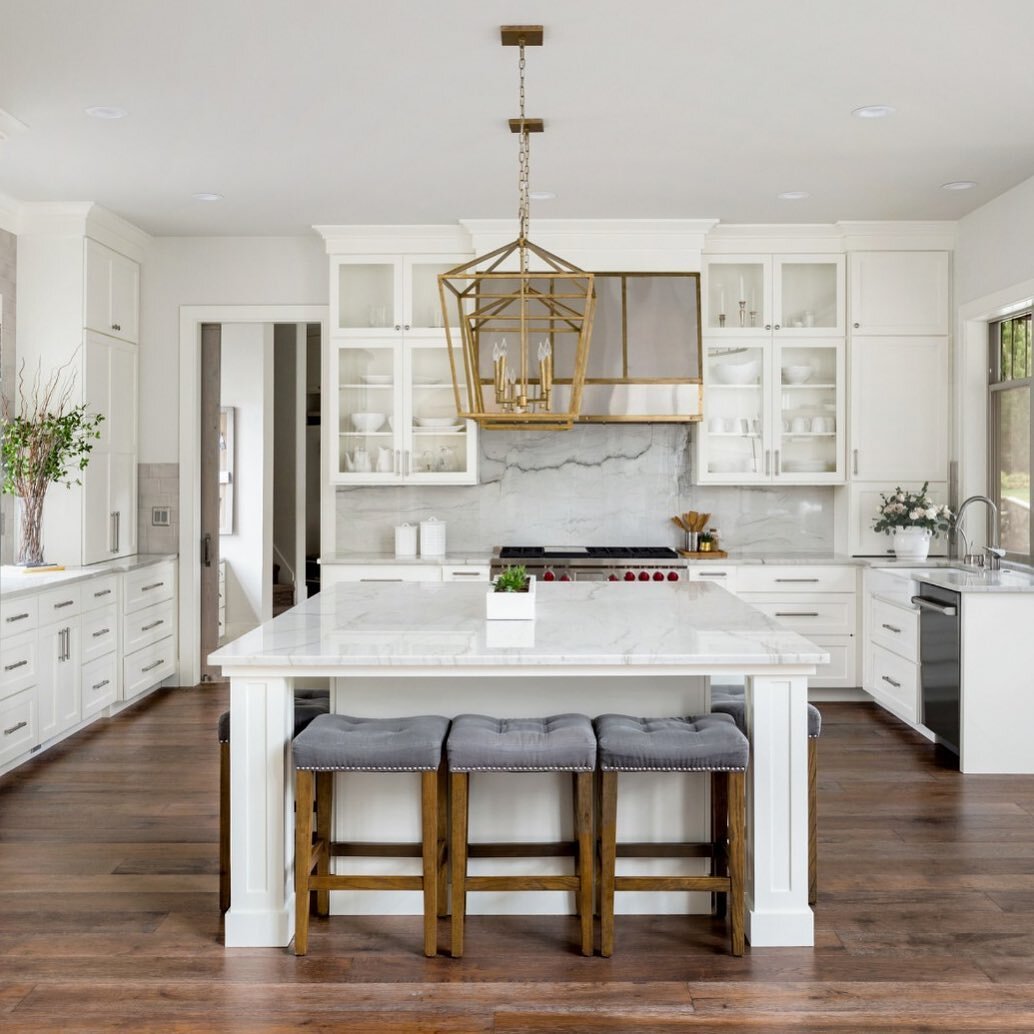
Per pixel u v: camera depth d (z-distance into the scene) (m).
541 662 2.99
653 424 6.88
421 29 3.59
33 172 5.23
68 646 5.37
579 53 3.79
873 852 3.85
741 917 3.02
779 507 6.89
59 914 3.32
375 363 6.51
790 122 4.52
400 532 6.55
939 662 5.14
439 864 3.27
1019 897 3.44
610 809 3.01
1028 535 5.79
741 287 6.55
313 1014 2.71
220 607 8.28
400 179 5.39
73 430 5.68
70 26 3.57
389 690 3.39
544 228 6.29
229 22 3.54
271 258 6.72
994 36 3.65
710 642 3.20
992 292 5.87
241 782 3.12
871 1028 2.63
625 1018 2.69
